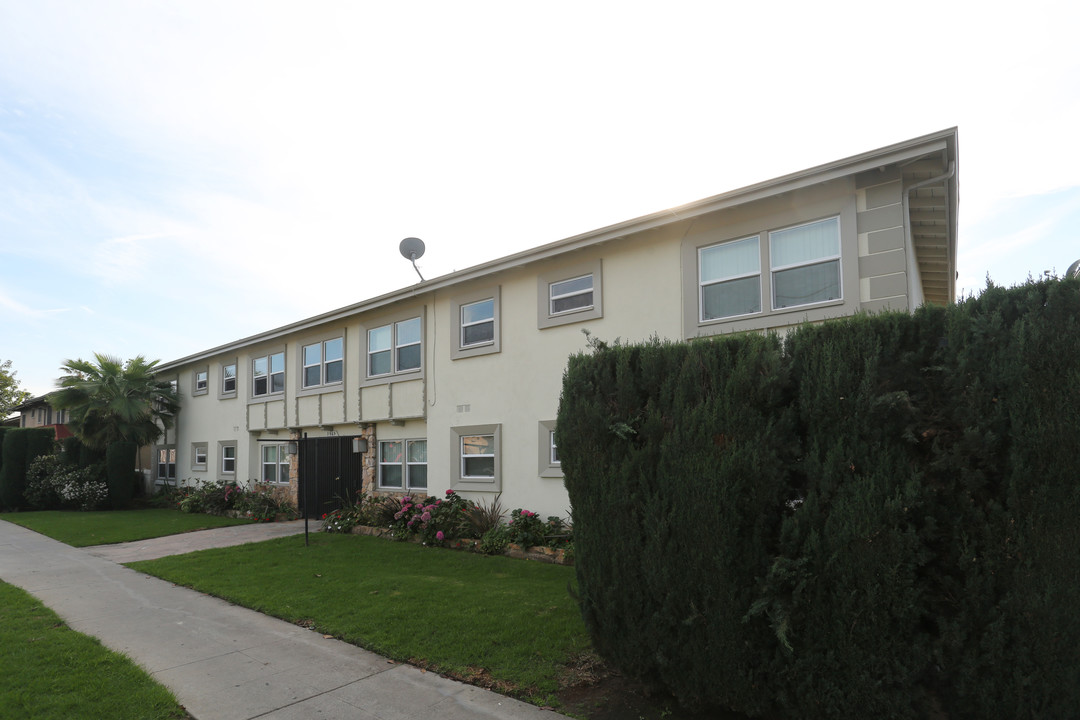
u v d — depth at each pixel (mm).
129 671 5465
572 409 5141
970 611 3586
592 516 4906
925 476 3803
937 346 3902
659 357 4773
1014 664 3459
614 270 10734
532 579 8672
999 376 3596
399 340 14938
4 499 20656
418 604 7344
